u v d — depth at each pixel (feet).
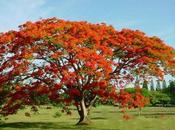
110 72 116.57
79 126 131.85
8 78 116.67
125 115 121.80
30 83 120.16
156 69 121.39
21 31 116.37
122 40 122.62
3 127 138.41
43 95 121.80
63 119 204.44
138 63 122.11
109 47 122.52
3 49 116.78
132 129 133.18
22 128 133.28
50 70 114.32
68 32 119.14
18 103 124.57
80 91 124.06
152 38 127.13
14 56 114.62
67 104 127.13
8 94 122.93
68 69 114.32
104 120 184.85
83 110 133.18
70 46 110.83
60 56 110.52
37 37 111.96
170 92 439.22
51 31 115.65
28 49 113.50
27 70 115.85
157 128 139.64
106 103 132.98
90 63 110.52
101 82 117.39
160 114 248.93
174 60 122.52
